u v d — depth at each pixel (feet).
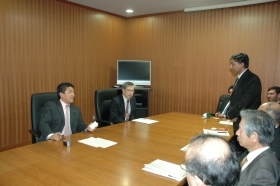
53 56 13.16
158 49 16.40
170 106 16.19
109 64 16.78
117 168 4.64
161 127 8.29
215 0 12.79
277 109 5.19
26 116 12.16
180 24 15.28
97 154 5.38
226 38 13.61
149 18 16.65
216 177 2.02
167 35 15.90
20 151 5.44
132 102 11.03
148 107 15.83
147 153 5.56
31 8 11.91
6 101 11.31
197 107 15.05
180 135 7.30
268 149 4.09
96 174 4.33
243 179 3.83
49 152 5.41
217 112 11.95
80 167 4.62
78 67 14.64
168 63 16.05
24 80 11.93
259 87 8.02
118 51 17.40
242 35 13.09
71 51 14.12
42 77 12.71
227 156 2.12
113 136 6.95
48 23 12.75
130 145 6.13
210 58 14.29
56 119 7.71
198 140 2.30
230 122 9.44
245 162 4.28
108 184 3.96
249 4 12.55
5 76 11.16
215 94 14.29
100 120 10.01
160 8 14.80
